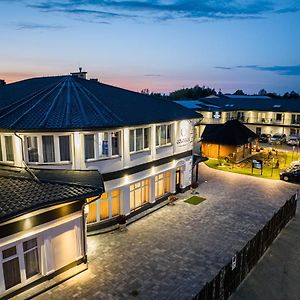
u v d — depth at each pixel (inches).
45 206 481.7
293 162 1499.8
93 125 679.7
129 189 818.8
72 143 692.7
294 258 666.2
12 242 478.6
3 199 478.3
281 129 2279.8
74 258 588.4
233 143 1588.3
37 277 530.9
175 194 1037.8
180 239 726.5
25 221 489.1
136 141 832.9
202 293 436.5
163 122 885.2
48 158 697.0
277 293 546.3
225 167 1489.9
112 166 764.6
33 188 534.9
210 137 1696.6
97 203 750.5
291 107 2272.4
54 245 548.7
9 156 716.7
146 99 1050.7
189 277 577.0
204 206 946.7
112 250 672.4
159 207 921.5
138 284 553.9
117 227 776.3
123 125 732.7
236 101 2628.0
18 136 666.2
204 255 655.8
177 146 995.9
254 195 1064.2
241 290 551.2
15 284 504.1
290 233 790.5
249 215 879.7
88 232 742.5
